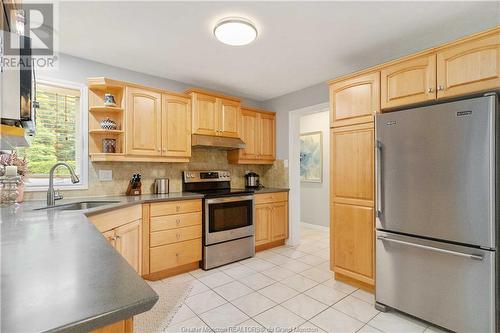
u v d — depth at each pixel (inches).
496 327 63.4
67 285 27.0
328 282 104.0
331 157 105.1
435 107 72.0
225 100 138.9
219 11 74.9
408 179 77.2
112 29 84.4
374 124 88.9
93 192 109.6
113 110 108.0
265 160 161.3
